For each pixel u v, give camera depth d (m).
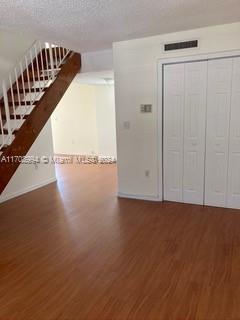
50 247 2.76
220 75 3.37
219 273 2.25
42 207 3.92
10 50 4.26
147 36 3.57
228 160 3.53
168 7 2.60
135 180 4.13
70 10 2.60
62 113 8.06
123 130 4.04
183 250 2.63
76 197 4.34
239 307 1.87
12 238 2.97
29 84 4.11
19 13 2.67
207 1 2.48
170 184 3.95
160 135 3.81
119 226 3.21
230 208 3.63
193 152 3.71
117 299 1.98
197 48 3.38
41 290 2.11
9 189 4.30
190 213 3.53
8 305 1.95
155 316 1.81
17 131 3.56
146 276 2.24
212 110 3.49
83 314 1.85
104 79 5.80
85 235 3.00
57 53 4.62
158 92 3.69
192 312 1.83
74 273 2.31
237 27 3.15
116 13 2.71
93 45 3.98
